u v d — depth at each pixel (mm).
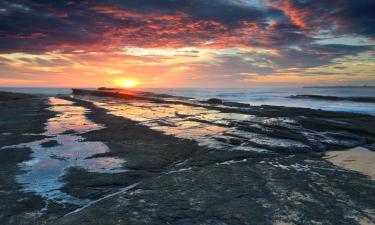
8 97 38219
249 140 10750
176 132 12516
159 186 5777
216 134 12023
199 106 25625
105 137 11398
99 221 4344
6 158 8359
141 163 7891
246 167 7246
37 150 9344
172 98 39531
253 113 19609
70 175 6895
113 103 29844
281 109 22344
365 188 5965
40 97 40938
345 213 4766
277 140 10844
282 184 6043
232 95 80438
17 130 13086
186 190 5574
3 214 4883
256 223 4359
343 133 12578
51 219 4738
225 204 4980
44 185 6238
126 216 4508
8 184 6262
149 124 14875
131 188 5734
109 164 7805
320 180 6410
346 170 7449
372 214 4754
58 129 13375
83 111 21500
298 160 8242
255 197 5312
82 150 9328
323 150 9945
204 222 4371
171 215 4562
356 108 35875
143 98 36219
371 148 10367
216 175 6488
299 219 4512
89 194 5812
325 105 42000
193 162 8023
